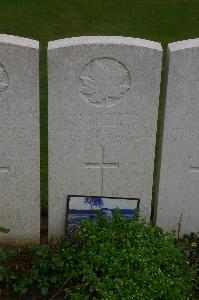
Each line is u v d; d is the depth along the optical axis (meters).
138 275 1.93
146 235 2.08
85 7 4.42
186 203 2.29
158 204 2.29
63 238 2.16
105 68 2.02
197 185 2.25
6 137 2.11
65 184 2.22
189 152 2.18
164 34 4.11
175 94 2.07
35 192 2.22
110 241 2.06
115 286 1.90
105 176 2.22
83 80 2.03
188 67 2.03
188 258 2.17
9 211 2.25
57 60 1.99
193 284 2.03
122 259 1.98
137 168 2.21
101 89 2.05
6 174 2.18
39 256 2.12
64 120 2.10
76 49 1.98
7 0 4.45
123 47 1.99
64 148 2.15
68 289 1.97
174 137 2.15
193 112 2.11
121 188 2.25
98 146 2.16
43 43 3.89
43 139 2.93
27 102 2.05
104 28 4.16
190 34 4.13
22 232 2.29
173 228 2.34
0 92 2.03
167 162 2.20
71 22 4.21
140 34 4.10
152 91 2.06
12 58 1.98
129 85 2.05
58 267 2.05
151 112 2.10
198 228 2.34
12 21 4.17
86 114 2.09
